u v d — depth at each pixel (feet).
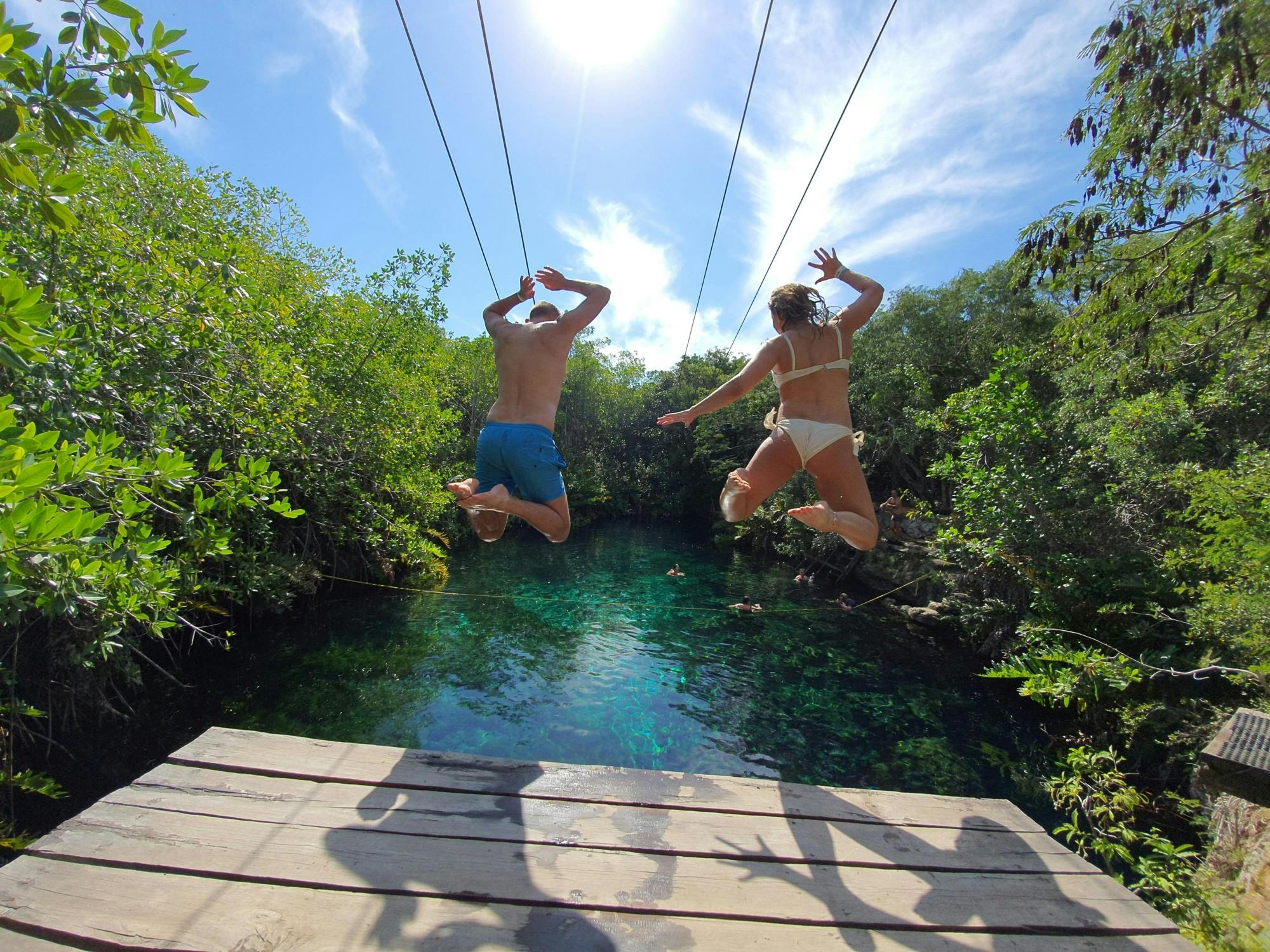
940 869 7.43
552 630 43.32
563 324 10.07
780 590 59.57
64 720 20.38
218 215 37.83
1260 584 17.90
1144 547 28.86
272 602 34.14
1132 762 23.11
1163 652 25.91
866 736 29.32
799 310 9.64
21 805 17.98
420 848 6.95
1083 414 32.53
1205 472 24.56
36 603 10.59
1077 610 30.55
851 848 7.70
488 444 9.85
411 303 42.50
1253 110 11.06
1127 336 15.87
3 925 5.48
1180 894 13.02
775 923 6.30
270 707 27.68
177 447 20.86
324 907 5.94
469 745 26.53
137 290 17.81
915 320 65.82
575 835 7.46
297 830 7.11
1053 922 6.59
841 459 9.14
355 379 39.27
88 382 13.96
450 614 43.98
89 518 7.04
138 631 22.98
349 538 40.29
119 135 7.82
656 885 6.69
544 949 5.62
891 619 49.01
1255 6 9.84
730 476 9.18
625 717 30.48
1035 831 8.34
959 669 38.24
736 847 7.50
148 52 7.44
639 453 126.31
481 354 91.15
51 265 15.16
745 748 27.94
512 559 70.44
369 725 27.17
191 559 19.56
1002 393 36.29
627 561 73.05
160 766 8.20
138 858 6.41
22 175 7.12
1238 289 12.79
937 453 58.39
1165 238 15.23
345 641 36.55
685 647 41.73
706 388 118.01
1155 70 11.33
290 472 34.63
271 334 29.17
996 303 61.52
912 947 6.12
